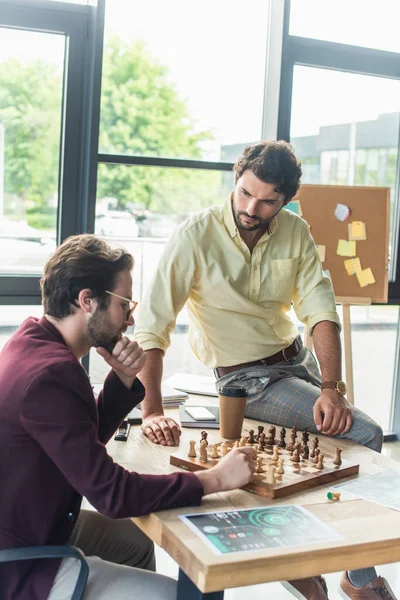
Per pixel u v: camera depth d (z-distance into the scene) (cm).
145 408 202
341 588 225
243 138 360
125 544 179
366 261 348
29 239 326
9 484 135
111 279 149
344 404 210
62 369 136
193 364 375
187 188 350
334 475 161
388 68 382
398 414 414
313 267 246
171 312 226
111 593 139
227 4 346
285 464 164
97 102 319
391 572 265
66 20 314
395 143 395
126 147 336
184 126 346
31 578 135
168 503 138
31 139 320
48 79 318
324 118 374
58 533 142
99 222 336
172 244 231
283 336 244
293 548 123
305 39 361
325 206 344
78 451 133
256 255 237
